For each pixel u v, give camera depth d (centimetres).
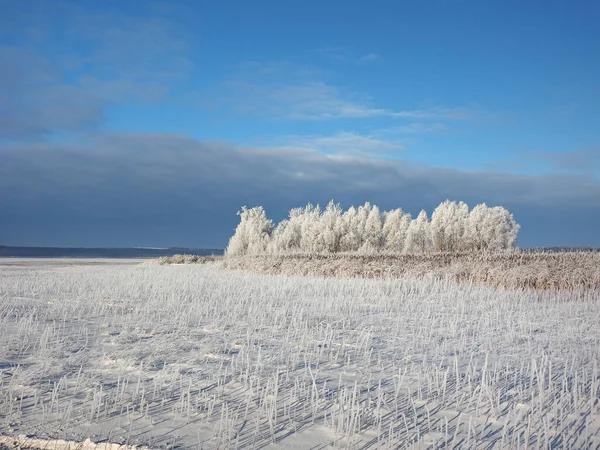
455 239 6303
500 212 6319
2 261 6309
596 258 2420
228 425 521
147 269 3641
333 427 527
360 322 1212
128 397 595
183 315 1163
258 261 3288
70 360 743
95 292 1675
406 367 715
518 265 2344
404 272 2478
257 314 1249
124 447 468
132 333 977
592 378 682
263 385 662
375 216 6069
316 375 724
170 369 724
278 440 494
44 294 1655
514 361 835
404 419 527
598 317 1338
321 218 5847
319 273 2764
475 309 1462
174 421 533
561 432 521
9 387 615
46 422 518
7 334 943
